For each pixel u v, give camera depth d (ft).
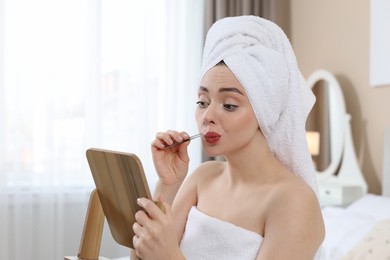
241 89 2.58
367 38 10.69
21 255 10.93
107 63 11.68
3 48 10.67
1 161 10.71
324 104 11.30
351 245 7.31
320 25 12.10
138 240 2.39
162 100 12.23
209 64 2.70
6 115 10.78
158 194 3.13
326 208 8.93
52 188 11.04
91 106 11.39
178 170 3.10
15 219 10.80
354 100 11.02
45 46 11.02
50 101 11.03
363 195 10.35
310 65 12.46
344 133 10.77
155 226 2.34
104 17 11.61
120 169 2.52
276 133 2.75
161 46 12.14
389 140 9.82
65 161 11.27
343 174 10.78
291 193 2.53
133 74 11.87
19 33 10.84
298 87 2.75
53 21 11.07
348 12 11.21
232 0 12.64
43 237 11.01
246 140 2.61
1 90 10.67
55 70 11.09
